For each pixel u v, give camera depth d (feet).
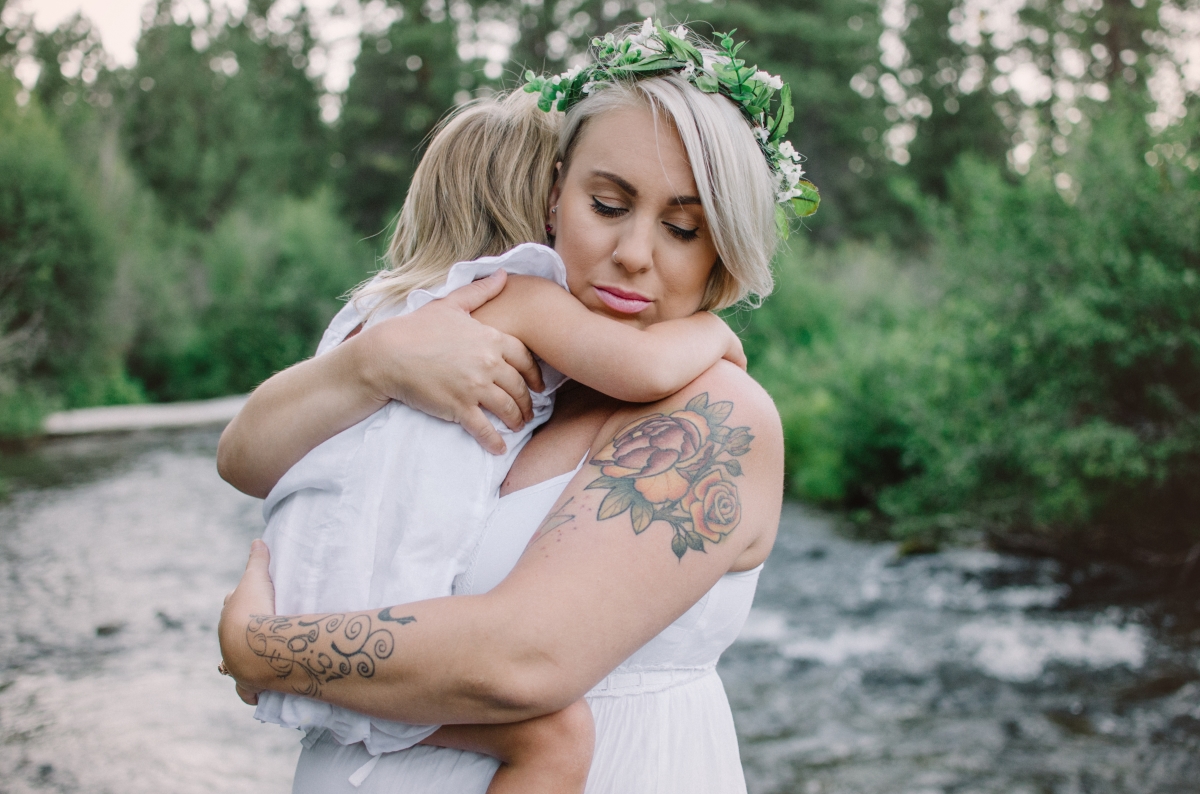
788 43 94.22
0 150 55.36
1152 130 24.66
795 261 57.77
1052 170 25.76
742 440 4.09
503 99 5.27
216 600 21.48
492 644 3.51
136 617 20.21
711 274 4.66
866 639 20.61
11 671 17.02
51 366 57.67
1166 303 22.39
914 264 62.28
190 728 14.66
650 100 4.14
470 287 4.42
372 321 4.74
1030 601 22.38
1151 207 23.31
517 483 4.36
